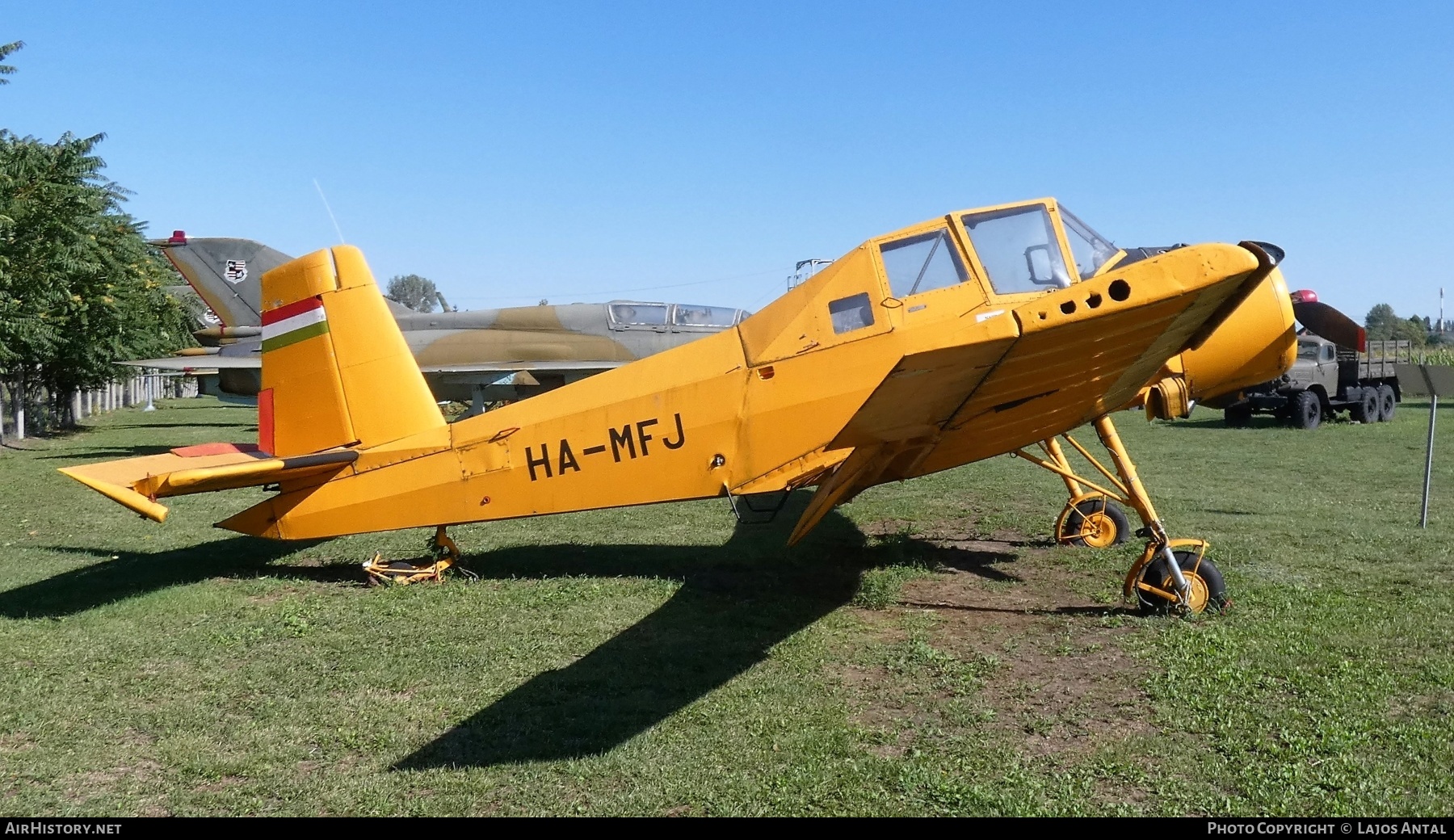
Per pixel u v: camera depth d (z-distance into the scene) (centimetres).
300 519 764
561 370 1814
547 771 404
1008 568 764
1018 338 420
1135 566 625
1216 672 494
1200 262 429
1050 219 625
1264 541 816
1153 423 2180
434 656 561
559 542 902
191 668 543
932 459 662
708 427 691
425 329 1925
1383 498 1048
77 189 1725
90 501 1212
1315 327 800
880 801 371
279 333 775
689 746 425
